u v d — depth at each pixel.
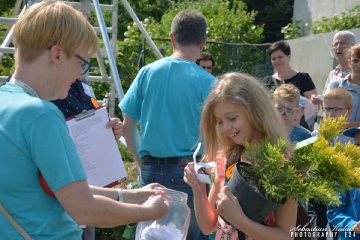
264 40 22.41
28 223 2.18
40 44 2.20
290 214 2.61
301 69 10.91
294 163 2.54
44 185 2.20
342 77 6.40
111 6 7.26
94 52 2.38
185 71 4.10
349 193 3.82
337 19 11.03
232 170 2.83
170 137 4.07
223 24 15.31
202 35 4.25
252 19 16.14
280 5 22.22
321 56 9.71
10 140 2.13
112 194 2.84
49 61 2.23
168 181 4.09
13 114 2.15
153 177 4.13
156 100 4.09
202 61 7.02
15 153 2.13
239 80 2.80
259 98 2.75
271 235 2.55
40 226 2.19
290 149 2.61
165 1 19.23
